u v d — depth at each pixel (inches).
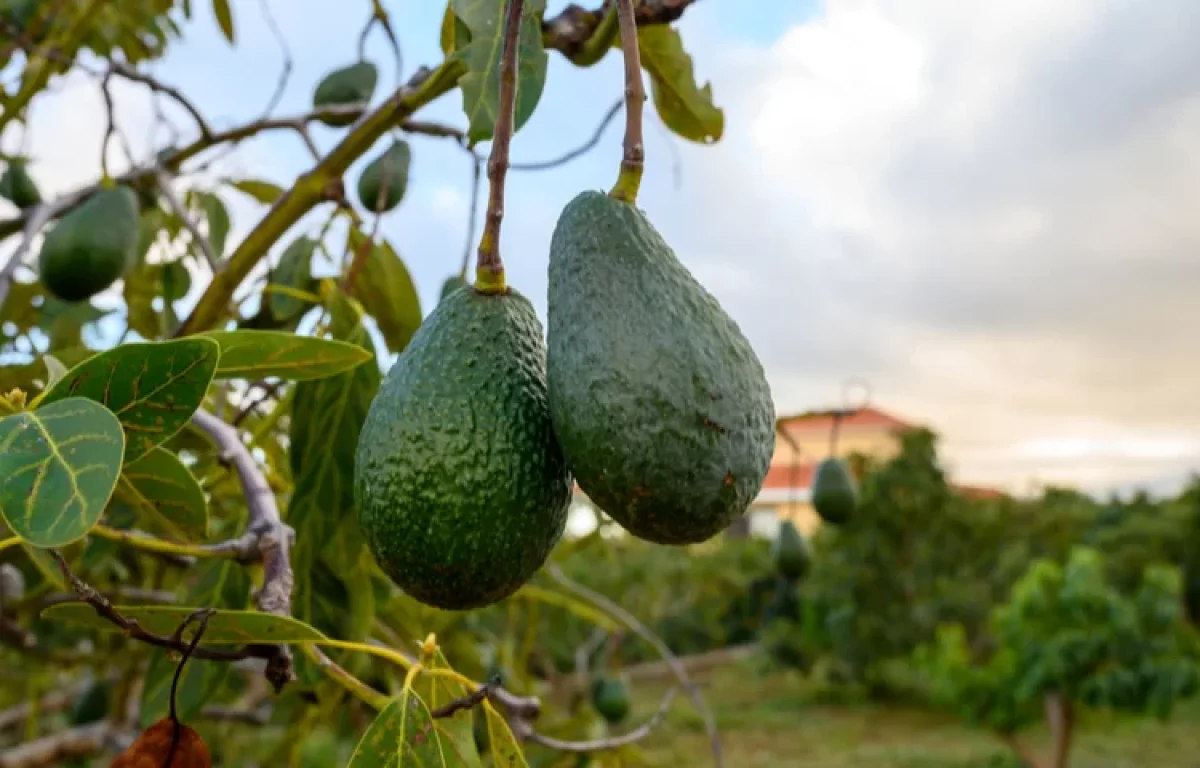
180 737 13.9
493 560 13.8
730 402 13.4
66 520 10.2
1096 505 214.4
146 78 27.6
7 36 37.5
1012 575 149.9
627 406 13.1
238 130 28.5
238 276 23.4
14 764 36.2
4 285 26.2
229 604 21.6
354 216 28.2
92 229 28.5
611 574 91.3
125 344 12.1
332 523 21.6
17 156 36.9
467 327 14.4
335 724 40.0
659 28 22.2
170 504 16.9
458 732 15.1
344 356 15.5
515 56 14.1
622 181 14.5
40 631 44.0
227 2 33.0
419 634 32.5
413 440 13.8
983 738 129.9
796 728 130.4
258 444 25.9
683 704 129.6
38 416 10.9
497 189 14.6
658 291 13.6
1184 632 105.0
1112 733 133.0
